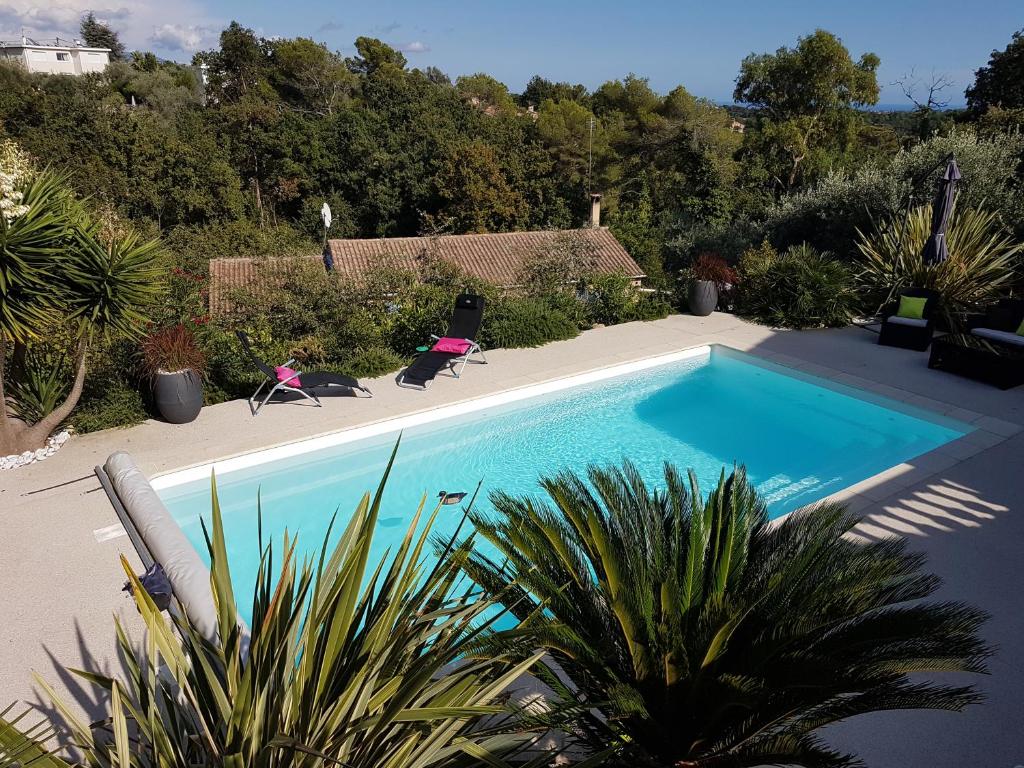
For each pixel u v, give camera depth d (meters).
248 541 6.12
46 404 7.22
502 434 8.43
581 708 2.81
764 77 40.62
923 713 3.72
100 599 4.70
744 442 8.14
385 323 10.41
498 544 3.43
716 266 12.96
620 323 12.24
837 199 15.86
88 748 2.33
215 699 2.35
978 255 11.29
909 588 3.02
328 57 60.09
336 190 44.16
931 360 9.58
